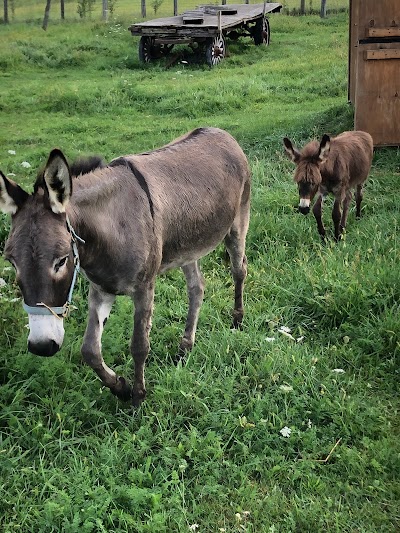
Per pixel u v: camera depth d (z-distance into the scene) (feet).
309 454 8.85
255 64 37.76
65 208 7.54
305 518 7.90
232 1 65.10
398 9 19.04
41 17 57.72
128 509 7.98
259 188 17.44
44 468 8.57
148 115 28.58
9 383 9.77
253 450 9.00
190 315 11.02
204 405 9.45
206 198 10.06
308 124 23.18
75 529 7.50
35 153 22.17
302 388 9.91
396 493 8.35
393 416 9.66
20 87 33.32
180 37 37.22
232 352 10.84
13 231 7.38
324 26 49.90
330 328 11.80
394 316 11.37
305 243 14.88
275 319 11.80
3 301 12.12
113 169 8.98
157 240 9.07
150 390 9.99
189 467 8.69
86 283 12.82
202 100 29.19
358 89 19.83
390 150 20.13
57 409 9.27
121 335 11.00
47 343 7.33
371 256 13.58
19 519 7.82
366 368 10.68
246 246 14.62
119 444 8.95
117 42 42.98
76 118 28.22
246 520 7.92
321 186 14.97
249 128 24.18
